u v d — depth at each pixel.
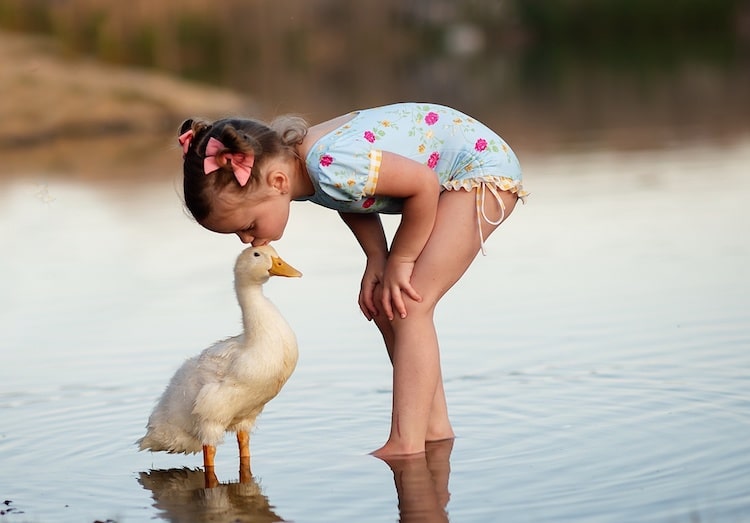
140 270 9.67
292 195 5.06
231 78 30.95
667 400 5.59
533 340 6.85
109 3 30.31
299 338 7.17
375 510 4.32
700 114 19.09
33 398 6.19
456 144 5.29
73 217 12.53
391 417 5.34
